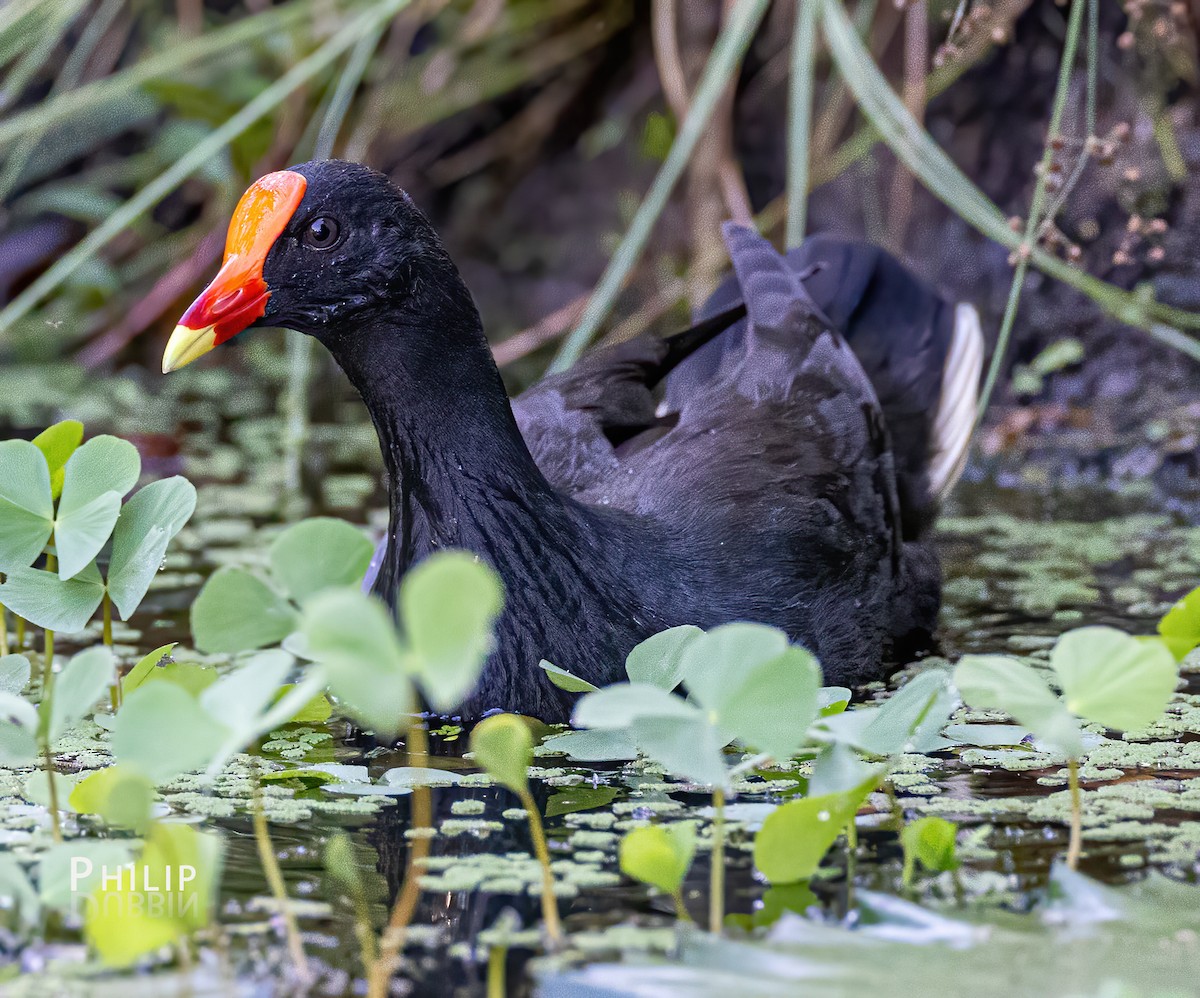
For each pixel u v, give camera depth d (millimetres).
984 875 5266
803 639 7855
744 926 4895
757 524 8055
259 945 4793
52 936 4867
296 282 7117
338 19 14664
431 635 4531
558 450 8773
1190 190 12992
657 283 15281
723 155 14375
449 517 7148
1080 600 9172
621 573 7332
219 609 5672
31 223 16188
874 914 4977
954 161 14125
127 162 16328
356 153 14617
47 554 7398
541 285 16062
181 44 14727
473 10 15125
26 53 15875
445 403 7164
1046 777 6320
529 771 6523
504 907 5074
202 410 14461
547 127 16062
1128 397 13008
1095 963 4609
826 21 11523
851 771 5352
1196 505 11375
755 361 9180
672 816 5945
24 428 13414
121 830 5770
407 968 4652
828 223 14758
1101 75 13352
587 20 15250
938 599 9109
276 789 6305
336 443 13383
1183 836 5613
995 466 12531
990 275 13844
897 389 10398
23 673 6855
